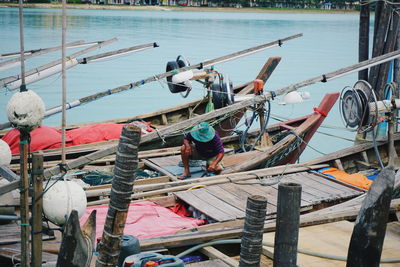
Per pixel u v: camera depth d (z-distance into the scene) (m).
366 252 7.07
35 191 6.61
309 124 13.76
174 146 15.68
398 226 9.27
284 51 43.28
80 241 6.20
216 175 12.26
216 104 14.92
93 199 11.16
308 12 107.25
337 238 8.72
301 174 12.34
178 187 11.20
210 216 9.80
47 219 7.05
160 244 8.25
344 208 10.02
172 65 17.17
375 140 12.90
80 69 33.41
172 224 9.52
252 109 14.41
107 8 93.69
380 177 6.96
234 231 8.70
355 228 7.16
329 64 36.94
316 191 11.20
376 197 6.96
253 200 6.52
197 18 76.50
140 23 61.31
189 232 8.95
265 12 105.50
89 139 14.41
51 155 13.49
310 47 46.56
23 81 7.16
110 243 6.23
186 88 16.80
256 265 6.62
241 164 12.75
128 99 26.86
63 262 6.31
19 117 6.44
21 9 7.09
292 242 6.84
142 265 6.93
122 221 6.21
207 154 12.30
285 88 13.32
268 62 17.31
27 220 6.73
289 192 6.73
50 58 33.44
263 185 11.55
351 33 60.22
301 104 26.89
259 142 14.80
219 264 7.82
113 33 48.03
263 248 8.27
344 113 13.26
